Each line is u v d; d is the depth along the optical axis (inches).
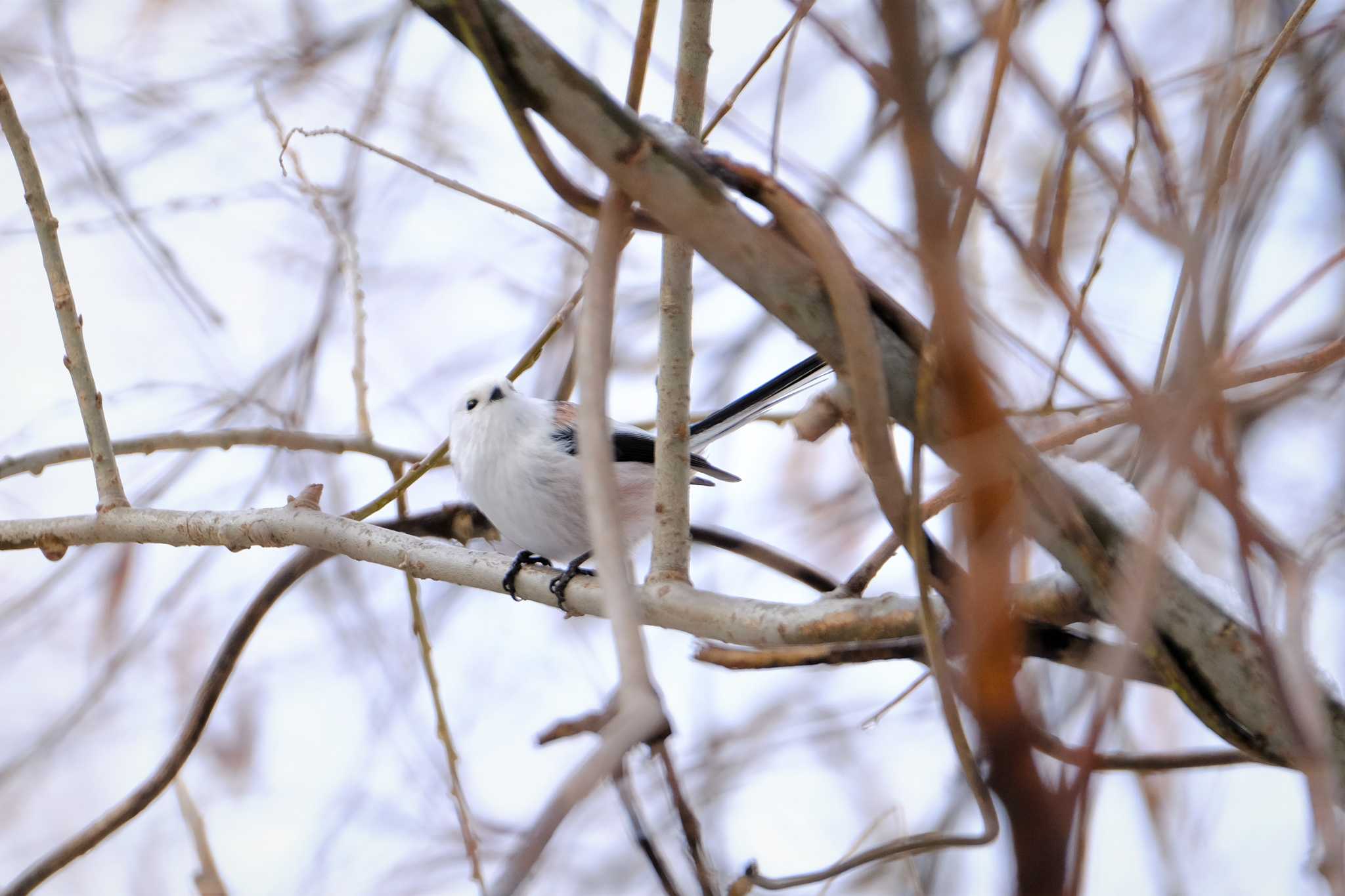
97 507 325.1
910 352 150.2
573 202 153.0
